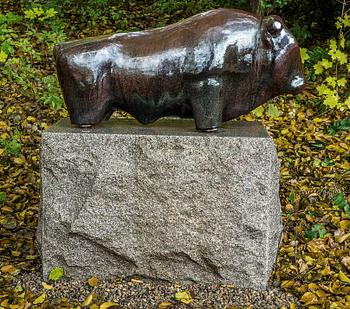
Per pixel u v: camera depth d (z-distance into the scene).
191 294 3.12
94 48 3.12
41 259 3.34
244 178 3.04
